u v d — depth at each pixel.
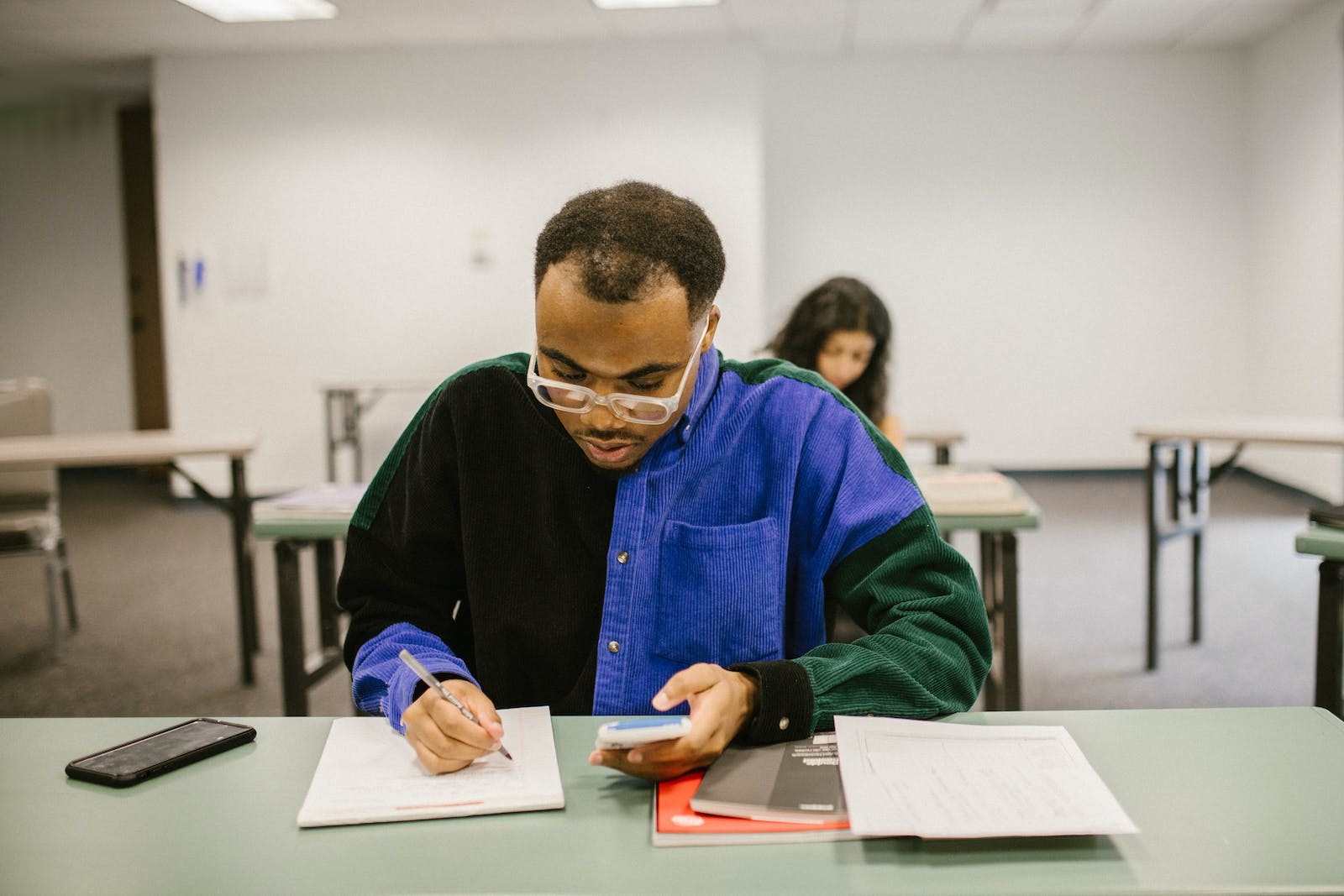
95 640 3.39
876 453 1.03
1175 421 3.19
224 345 5.93
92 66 5.92
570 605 1.00
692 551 0.97
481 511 1.02
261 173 5.82
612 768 0.81
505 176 5.75
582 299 0.80
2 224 6.93
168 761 0.85
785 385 1.04
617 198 0.83
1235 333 6.16
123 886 0.67
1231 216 6.10
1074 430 6.29
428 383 5.41
